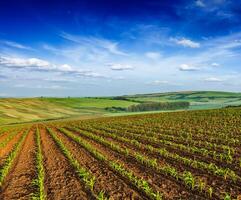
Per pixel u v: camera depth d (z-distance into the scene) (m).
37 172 20.14
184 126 44.38
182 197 14.18
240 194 14.28
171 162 21.19
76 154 26.38
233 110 65.44
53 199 14.84
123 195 14.84
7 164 21.67
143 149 27.00
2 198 15.48
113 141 33.56
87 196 15.03
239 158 21.31
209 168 18.39
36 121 107.19
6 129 65.94
